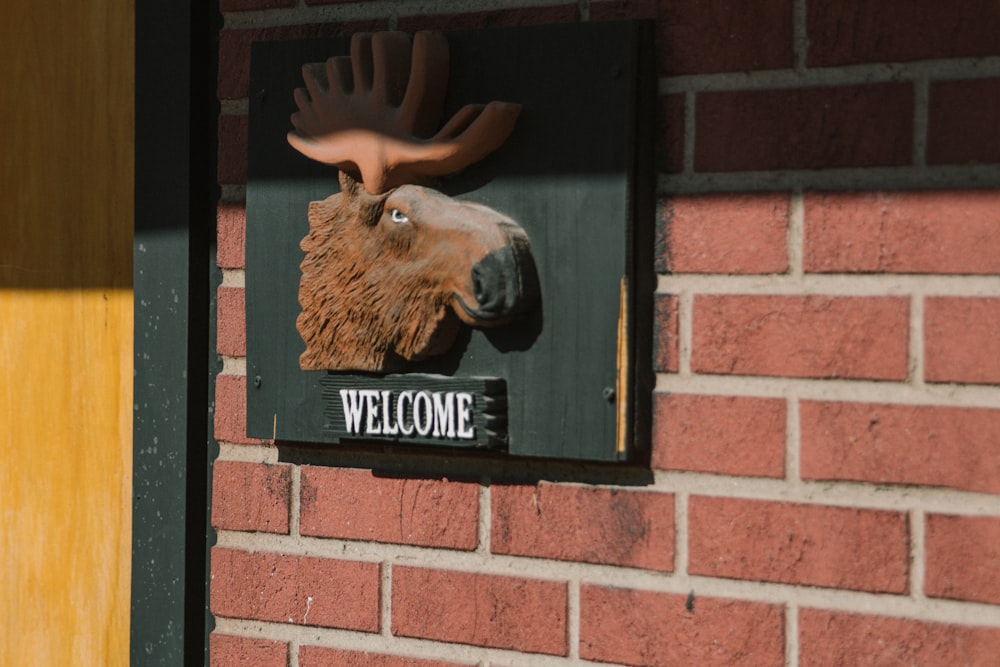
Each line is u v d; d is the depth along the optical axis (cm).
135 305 448
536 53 375
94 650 488
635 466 373
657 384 371
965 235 335
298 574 420
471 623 394
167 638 441
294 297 413
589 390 366
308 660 418
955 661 336
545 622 384
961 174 337
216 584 434
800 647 353
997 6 332
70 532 492
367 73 392
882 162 344
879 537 345
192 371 441
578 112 368
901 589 343
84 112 488
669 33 368
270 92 418
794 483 355
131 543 475
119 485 483
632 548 373
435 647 401
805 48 353
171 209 442
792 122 354
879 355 345
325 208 404
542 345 373
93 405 488
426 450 398
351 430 398
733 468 361
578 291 367
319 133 400
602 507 377
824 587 352
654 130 371
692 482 367
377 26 407
